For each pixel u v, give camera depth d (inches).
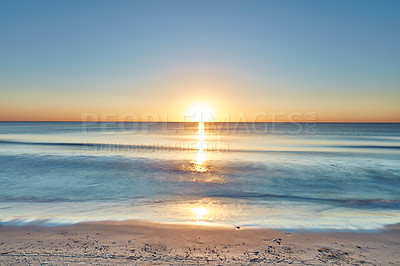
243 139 1782.7
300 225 264.4
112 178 518.6
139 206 339.6
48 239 220.2
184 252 194.7
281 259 183.3
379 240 223.5
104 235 231.3
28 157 784.9
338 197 393.1
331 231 245.9
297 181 497.0
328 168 624.7
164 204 350.6
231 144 1337.4
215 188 444.8
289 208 334.3
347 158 785.6
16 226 254.8
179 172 578.2
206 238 225.9
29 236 227.3
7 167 631.8
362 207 342.6
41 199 374.6
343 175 549.0
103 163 690.2
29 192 414.9
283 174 557.9
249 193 414.0
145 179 510.3
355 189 440.8
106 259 179.3
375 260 183.0
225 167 636.7
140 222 269.0
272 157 807.1
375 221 278.4
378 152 940.6
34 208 327.9
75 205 343.3
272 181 496.4
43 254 187.3
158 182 486.9
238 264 174.4
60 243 211.0
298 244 213.8
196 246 207.3
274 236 232.1
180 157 805.9
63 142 1336.1
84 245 207.0
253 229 250.4
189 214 303.6
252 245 210.8
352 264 175.9
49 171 586.2
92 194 404.2
